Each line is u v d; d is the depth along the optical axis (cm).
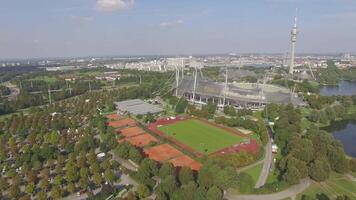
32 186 16562
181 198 14638
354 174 18950
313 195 16188
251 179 17212
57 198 15750
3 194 16900
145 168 17662
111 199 15825
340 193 16488
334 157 19275
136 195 16075
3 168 19988
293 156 19675
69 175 17400
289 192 16425
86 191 16888
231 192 16375
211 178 16275
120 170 19500
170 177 15875
